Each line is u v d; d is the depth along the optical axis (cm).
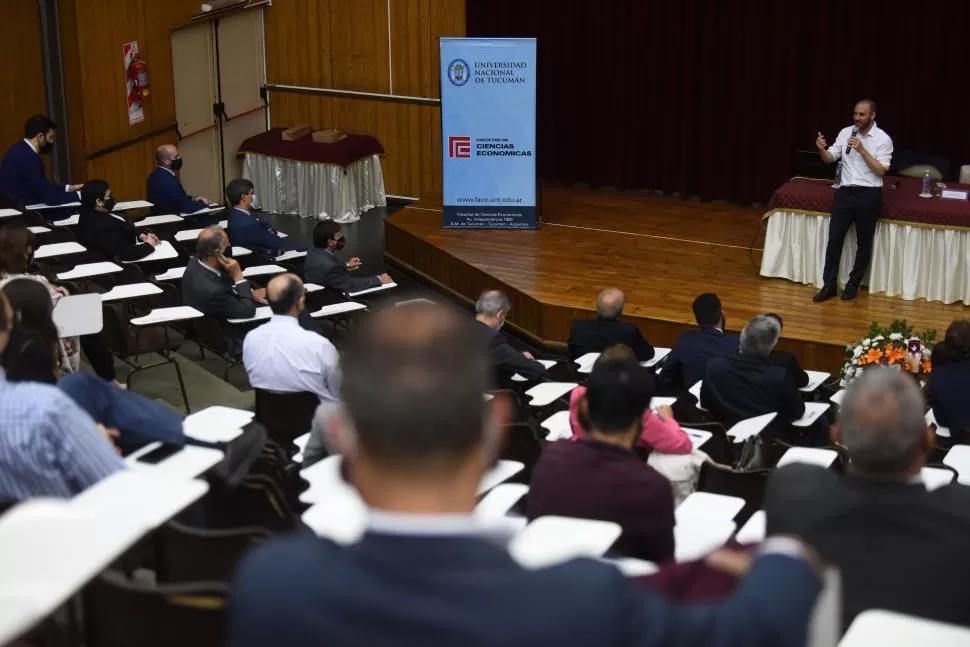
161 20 1145
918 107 1045
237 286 695
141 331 670
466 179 1033
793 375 581
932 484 320
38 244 751
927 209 817
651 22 1144
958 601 178
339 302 777
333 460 346
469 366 97
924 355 579
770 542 107
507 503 289
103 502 216
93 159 1080
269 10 1266
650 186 1194
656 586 140
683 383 610
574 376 605
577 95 1199
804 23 1080
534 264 946
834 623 107
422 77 1220
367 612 88
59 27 1048
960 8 1004
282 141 1208
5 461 258
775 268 893
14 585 167
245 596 91
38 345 368
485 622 87
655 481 268
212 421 377
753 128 1124
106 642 236
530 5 1183
